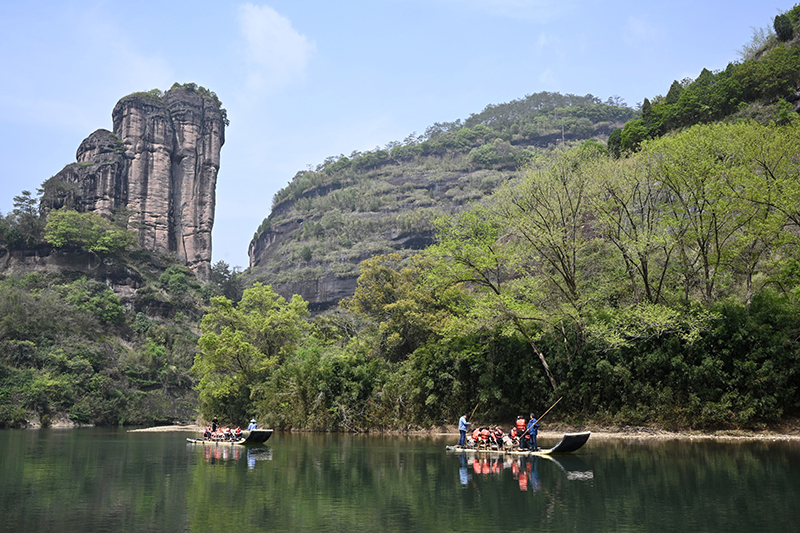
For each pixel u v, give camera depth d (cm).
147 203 18212
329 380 4988
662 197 4050
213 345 6009
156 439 4834
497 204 4028
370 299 5797
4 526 1204
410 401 4500
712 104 6650
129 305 14988
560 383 3747
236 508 1395
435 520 1238
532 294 3825
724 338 3316
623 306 3912
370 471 2116
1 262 15012
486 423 4116
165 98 19950
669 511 1297
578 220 4012
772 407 3133
